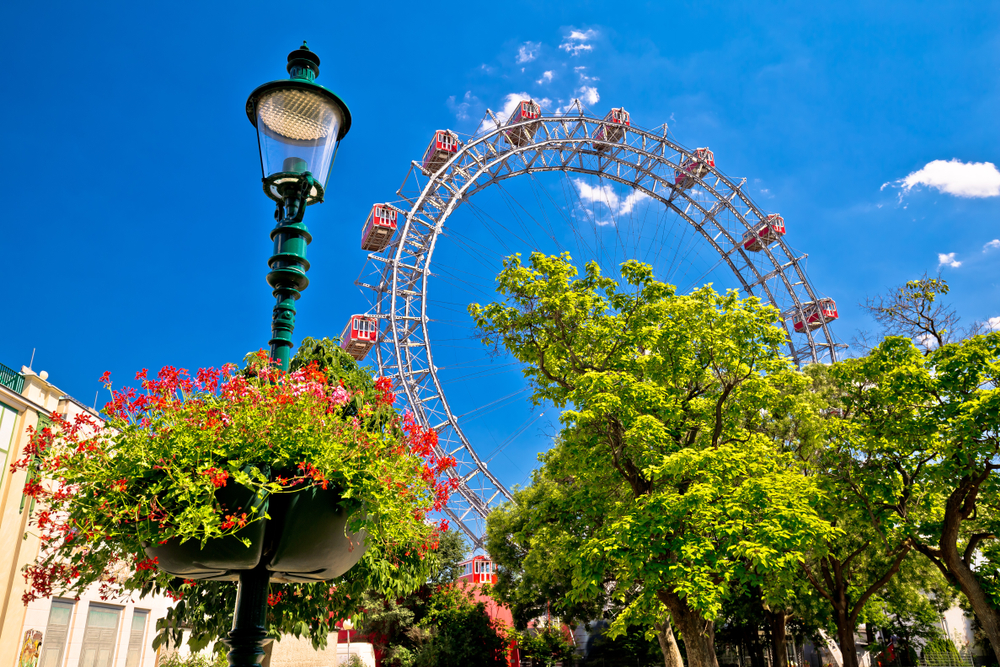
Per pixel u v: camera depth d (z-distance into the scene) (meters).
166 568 4.06
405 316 53.19
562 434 18.33
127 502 3.88
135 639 21.42
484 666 37.50
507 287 19.27
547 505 20.62
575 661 43.31
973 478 17.88
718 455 15.21
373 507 4.27
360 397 5.12
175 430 3.95
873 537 21.27
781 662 26.50
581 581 16.70
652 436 15.91
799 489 16.34
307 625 8.51
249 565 3.87
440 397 51.84
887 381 19.22
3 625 16.25
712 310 18.03
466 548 42.78
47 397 19.16
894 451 19.61
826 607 25.44
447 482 5.39
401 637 38.47
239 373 5.29
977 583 18.22
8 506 17.03
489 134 59.22
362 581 7.95
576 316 18.89
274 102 5.37
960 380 18.19
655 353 17.94
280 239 5.17
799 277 66.88
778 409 19.78
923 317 21.70
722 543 14.70
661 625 25.58
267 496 3.94
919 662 39.97
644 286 19.09
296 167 5.29
